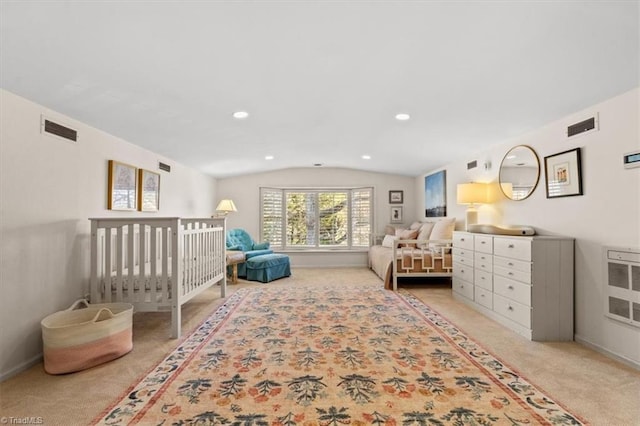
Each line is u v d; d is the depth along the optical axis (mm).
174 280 2830
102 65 2041
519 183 3543
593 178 2607
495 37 1866
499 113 2984
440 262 4766
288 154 5328
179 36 1818
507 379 2076
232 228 6910
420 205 6730
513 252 2998
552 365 2287
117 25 1668
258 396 1875
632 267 2291
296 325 3133
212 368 2229
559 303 2775
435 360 2352
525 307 2836
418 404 1794
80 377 2117
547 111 2811
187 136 3768
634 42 1808
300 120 3469
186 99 2729
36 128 2369
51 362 2143
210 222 4336
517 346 2633
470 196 4074
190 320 3309
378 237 6883
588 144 2658
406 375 2121
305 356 2416
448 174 5395
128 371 2195
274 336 2836
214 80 2418
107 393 1919
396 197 7020
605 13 1592
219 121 3387
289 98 2842
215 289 4762
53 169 2527
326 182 7008
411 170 6352
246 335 2861
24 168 2266
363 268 6785
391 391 1926
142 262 2871
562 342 2740
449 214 5355
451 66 2238
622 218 2373
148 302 2875
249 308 3742
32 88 2170
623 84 2252
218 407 1768
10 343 2152
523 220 3484
